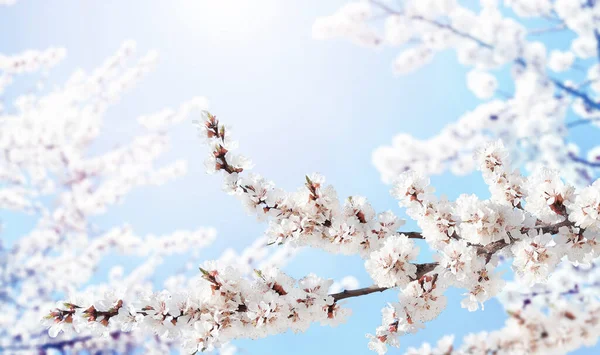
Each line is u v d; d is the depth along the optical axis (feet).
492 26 26.71
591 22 24.66
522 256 8.61
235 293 9.00
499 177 9.55
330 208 9.79
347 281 26.30
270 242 9.88
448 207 9.45
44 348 24.76
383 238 10.12
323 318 9.59
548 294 20.31
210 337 8.57
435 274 9.64
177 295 8.94
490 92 26.68
